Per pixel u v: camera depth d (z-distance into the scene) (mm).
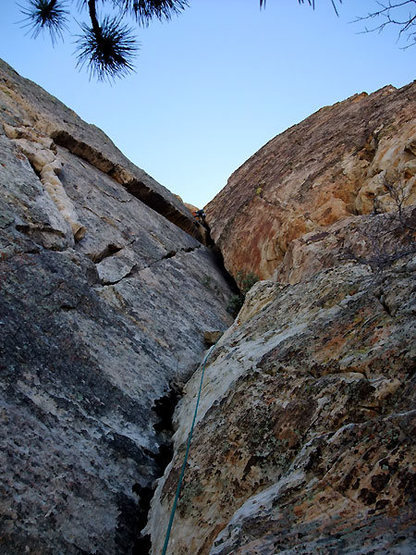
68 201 8023
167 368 6328
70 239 7121
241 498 2826
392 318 3270
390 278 3773
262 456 2992
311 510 2098
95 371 5035
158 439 4746
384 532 1767
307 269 7605
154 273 9328
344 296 4344
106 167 12953
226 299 11492
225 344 5965
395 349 2898
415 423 2107
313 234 8961
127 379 5367
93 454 3904
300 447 2811
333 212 10273
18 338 4492
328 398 2969
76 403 4363
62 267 6199
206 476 3256
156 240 11289
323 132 14789
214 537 2662
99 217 9516
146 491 3922
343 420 2713
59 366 4641
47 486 3252
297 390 3324
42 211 6836
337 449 2352
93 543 3115
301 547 1936
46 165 8602
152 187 14281
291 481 2385
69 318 5473
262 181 15094
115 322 6348
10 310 4754
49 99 13930
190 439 3957
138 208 12445
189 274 11000
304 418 2988
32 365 4336
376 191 9125
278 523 2143
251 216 13383
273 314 5477
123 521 3455
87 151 12453
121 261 8648
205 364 5953
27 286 5297
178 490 3131
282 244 10961
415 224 4262
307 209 10969
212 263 13781
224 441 3461
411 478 1886
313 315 4438
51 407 4055
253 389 3775
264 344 4758
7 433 3412
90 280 6781
